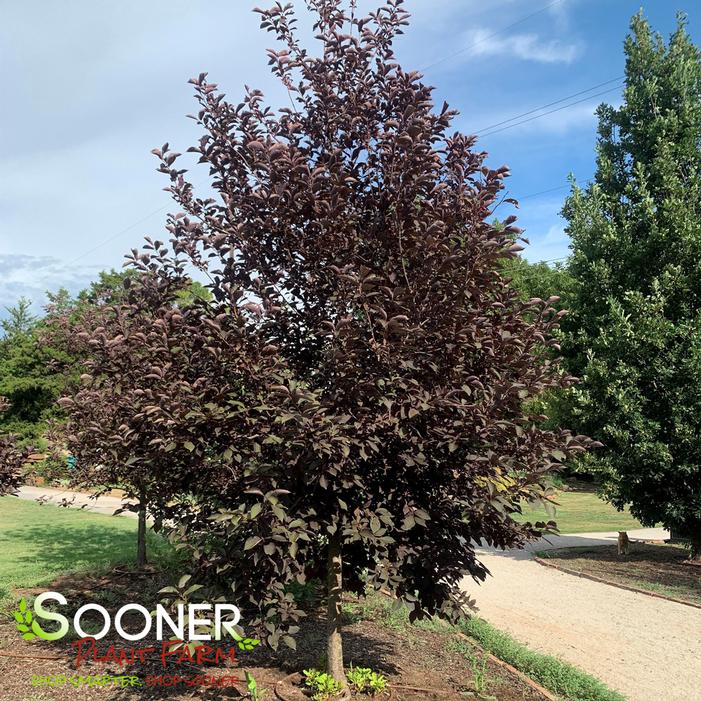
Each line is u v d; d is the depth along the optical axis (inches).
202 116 157.3
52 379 869.8
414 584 155.9
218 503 152.8
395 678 180.9
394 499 150.3
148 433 151.5
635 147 445.7
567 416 419.8
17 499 741.3
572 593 328.2
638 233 432.8
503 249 133.9
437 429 136.0
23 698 158.6
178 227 156.4
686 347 376.5
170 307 161.3
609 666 213.0
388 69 161.5
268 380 138.4
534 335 149.8
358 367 135.7
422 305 140.7
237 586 140.1
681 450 374.0
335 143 161.3
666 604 305.6
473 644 222.4
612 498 405.1
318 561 166.9
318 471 132.0
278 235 155.9
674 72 426.9
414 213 149.9
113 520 564.1
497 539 155.3
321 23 168.2
